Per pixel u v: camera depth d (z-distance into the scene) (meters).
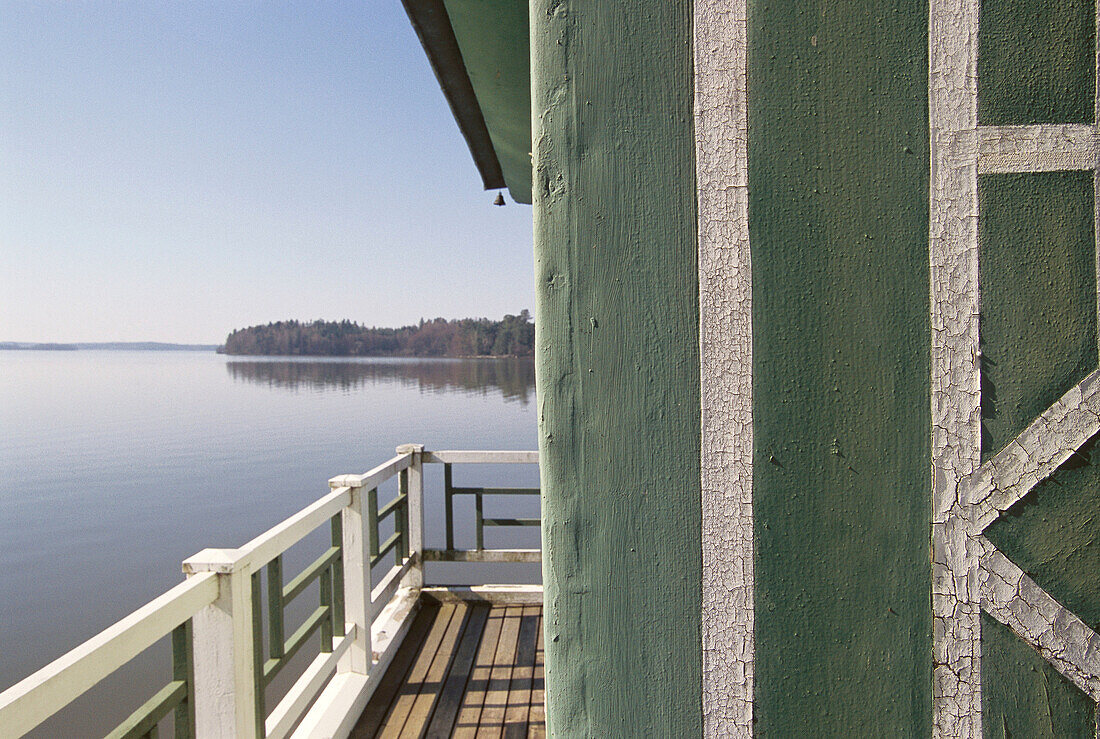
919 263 0.86
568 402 0.89
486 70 1.99
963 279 0.86
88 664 1.09
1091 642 0.83
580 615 0.88
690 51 0.88
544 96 0.90
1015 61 0.86
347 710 2.35
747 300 0.87
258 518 16.42
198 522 16.06
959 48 0.86
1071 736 0.83
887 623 0.85
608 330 0.88
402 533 3.56
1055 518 0.84
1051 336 0.85
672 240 0.88
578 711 0.88
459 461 3.71
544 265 0.90
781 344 0.86
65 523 16.31
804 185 0.86
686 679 0.86
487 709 2.57
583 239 0.89
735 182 0.87
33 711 0.97
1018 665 0.84
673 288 0.88
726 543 0.86
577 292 0.89
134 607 9.99
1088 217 0.85
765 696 0.85
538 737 2.38
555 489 0.89
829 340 0.86
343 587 2.58
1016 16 0.86
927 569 0.85
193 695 1.49
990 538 0.85
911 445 0.85
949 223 0.86
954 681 0.84
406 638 3.24
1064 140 0.85
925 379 0.86
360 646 2.63
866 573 0.85
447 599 3.68
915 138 0.86
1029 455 0.84
